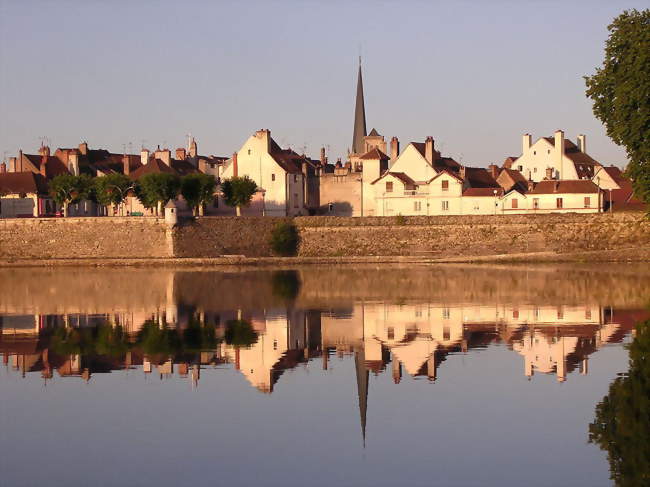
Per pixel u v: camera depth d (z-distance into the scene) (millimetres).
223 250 163375
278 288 116250
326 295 108125
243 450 48094
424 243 164125
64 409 56219
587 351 70500
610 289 108000
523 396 57469
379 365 67812
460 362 67938
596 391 58062
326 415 54438
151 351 73500
